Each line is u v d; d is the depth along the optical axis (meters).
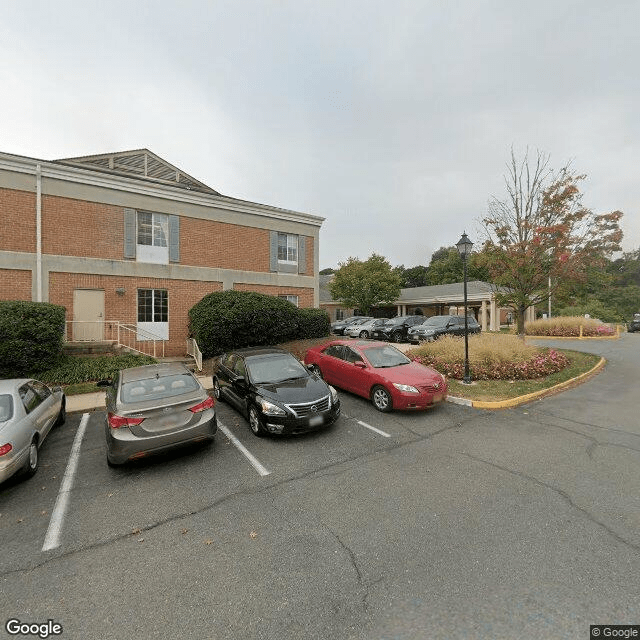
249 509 3.93
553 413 7.12
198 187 17.38
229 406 8.02
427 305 34.53
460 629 2.34
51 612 2.57
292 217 17.64
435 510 3.79
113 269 12.99
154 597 2.69
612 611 2.45
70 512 3.94
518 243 12.95
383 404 7.34
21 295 11.46
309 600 2.62
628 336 22.22
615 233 12.00
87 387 9.24
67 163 14.73
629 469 4.65
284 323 14.52
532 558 3.00
